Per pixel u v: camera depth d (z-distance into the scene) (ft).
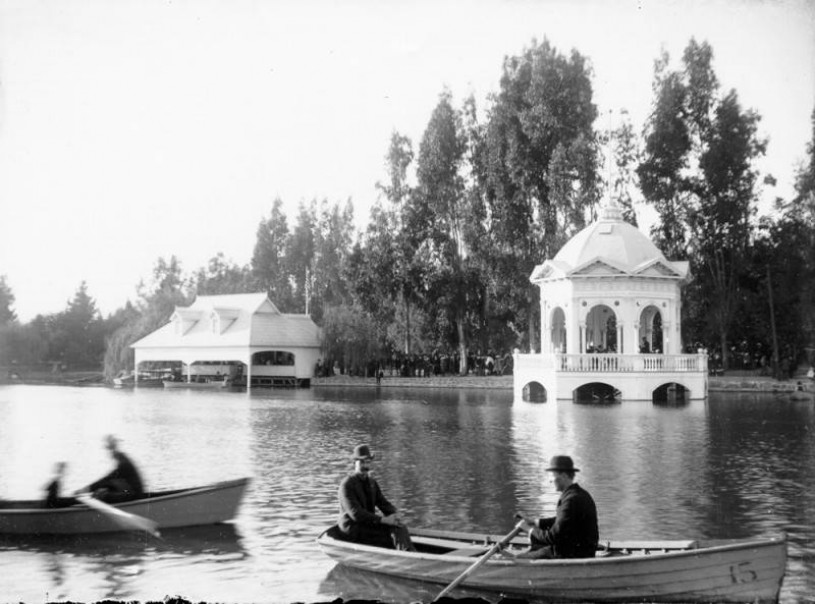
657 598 42.57
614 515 61.00
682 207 228.84
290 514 62.75
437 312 265.34
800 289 223.10
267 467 84.48
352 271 273.75
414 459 88.02
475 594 44.93
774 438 102.83
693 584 42.24
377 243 266.77
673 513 61.57
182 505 58.80
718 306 225.97
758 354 239.71
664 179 228.63
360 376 281.95
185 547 54.24
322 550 49.16
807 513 61.31
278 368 289.53
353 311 279.49
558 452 92.07
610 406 155.94
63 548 54.19
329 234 370.12
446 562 45.03
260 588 46.50
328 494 70.18
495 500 66.59
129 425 128.36
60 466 61.36
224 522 60.03
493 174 238.07
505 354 274.36
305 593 45.68
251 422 132.57
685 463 83.51
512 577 44.11
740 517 60.23
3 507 59.41
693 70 220.84
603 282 174.81
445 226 262.67
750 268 227.81
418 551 49.06
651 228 232.12
